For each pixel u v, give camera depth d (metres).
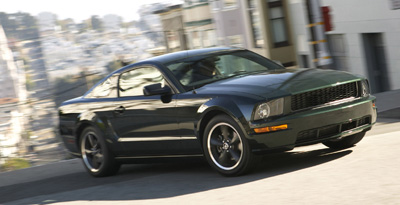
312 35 11.72
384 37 19.69
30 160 13.14
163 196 5.86
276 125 6.02
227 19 35.38
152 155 7.32
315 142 6.23
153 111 7.06
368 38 20.97
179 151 6.95
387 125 9.78
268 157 7.55
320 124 6.16
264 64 7.39
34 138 14.41
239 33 34.50
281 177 5.87
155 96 7.13
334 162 6.27
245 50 7.68
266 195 5.12
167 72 7.11
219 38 36.31
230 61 7.31
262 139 6.07
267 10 30.66
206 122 6.59
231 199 5.20
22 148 13.88
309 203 4.58
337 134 6.34
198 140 6.66
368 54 20.98
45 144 13.27
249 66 7.29
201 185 6.18
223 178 6.42
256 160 6.25
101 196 6.41
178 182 6.63
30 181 8.65
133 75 7.59
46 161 11.95
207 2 36.19
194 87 6.86
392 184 4.79
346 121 6.34
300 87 6.20
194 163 8.05
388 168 5.44
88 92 8.38
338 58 23.27
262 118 6.07
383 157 6.05
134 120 7.36
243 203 4.95
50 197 6.84
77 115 8.21
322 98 6.28
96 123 7.89
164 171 7.83
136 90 7.48
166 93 6.92
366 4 20.30
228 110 6.20
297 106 6.15
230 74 7.08
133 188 6.65
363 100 6.53
